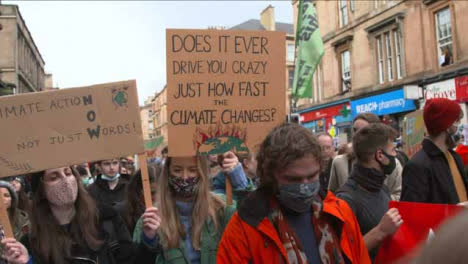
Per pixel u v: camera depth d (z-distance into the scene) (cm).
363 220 278
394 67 1794
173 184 266
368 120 463
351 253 199
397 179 424
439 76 1537
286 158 184
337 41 2141
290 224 196
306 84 979
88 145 256
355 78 2044
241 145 278
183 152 268
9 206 344
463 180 307
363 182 283
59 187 250
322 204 202
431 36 1603
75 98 257
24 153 248
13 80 3531
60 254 247
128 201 389
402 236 247
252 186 295
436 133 306
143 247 245
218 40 282
